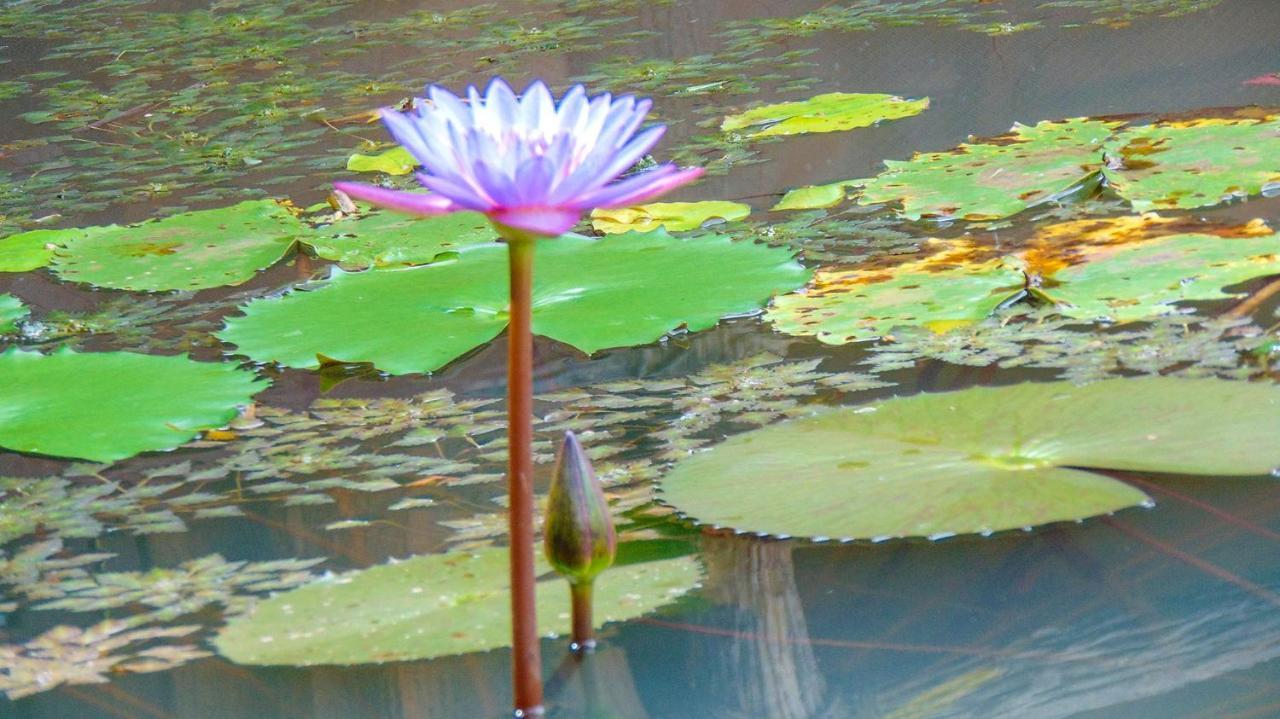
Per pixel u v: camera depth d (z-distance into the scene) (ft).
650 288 8.86
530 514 7.33
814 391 8.32
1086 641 7.47
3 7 22.76
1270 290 8.56
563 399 8.39
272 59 16.87
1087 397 8.07
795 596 7.63
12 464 8.27
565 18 17.74
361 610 7.61
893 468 7.89
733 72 13.92
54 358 8.67
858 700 7.39
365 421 8.38
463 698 7.45
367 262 9.32
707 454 8.01
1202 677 7.38
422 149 7.18
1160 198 9.24
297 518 7.98
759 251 9.07
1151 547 7.68
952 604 7.59
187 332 8.96
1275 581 7.55
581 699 7.43
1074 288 8.68
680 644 7.53
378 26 18.53
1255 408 7.96
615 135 7.20
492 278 8.98
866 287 8.84
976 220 9.30
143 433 8.32
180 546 7.91
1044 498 7.74
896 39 14.48
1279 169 9.35
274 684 7.50
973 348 8.44
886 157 10.36
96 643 7.63
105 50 18.33
